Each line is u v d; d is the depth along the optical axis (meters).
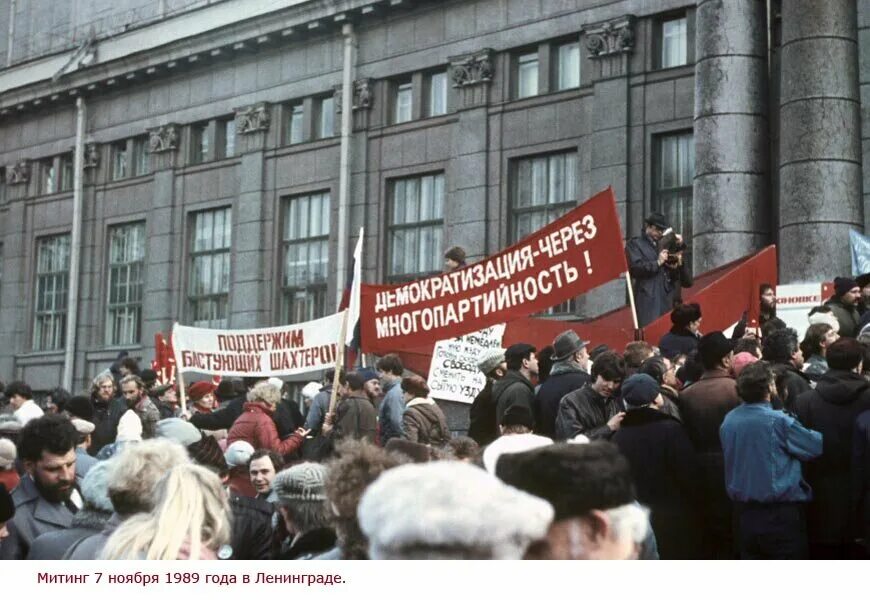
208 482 3.79
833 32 18.67
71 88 38.41
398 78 30.92
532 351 8.95
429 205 30.05
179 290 35.44
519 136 28.16
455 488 2.00
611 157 26.36
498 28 28.66
